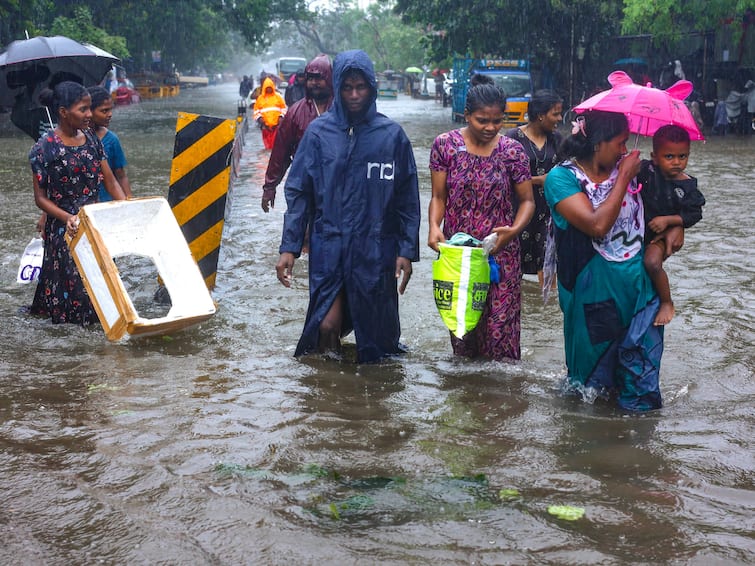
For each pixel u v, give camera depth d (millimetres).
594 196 4531
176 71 87375
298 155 5359
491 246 5113
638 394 4535
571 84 35656
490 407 4566
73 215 6238
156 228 6160
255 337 5883
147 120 34219
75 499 3389
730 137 27078
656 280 4590
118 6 52250
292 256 5273
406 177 5359
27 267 6840
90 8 50125
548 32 35500
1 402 4543
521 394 4805
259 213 11289
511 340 5410
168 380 4934
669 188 4566
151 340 5789
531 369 5289
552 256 4984
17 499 3391
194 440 4008
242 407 4484
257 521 3203
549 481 3594
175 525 3182
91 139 6422
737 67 28984
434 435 4129
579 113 4590
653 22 29891
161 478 3582
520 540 3074
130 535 3107
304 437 4066
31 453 3855
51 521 3215
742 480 3639
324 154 5273
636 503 3391
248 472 3650
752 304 6695
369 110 5297
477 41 35250
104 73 9133
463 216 5328
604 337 4594
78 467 3705
